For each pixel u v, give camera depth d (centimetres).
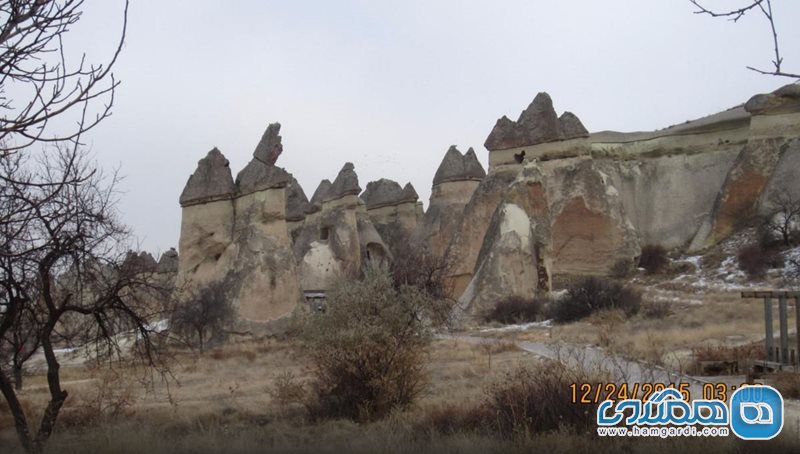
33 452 957
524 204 4112
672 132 5472
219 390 1794
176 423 1263
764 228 4103
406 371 1322
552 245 4272
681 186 5250
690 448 837
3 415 1416
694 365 1532
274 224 3778
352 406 1286
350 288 1369
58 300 1138
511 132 4822
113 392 1709
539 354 1991
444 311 2609
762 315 2581
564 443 884
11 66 404
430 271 3525
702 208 5138
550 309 3531
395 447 934
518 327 3241
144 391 1794
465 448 897
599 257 4512
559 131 4722
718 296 3344
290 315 3616
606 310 3119
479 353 2170
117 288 1064
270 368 2256
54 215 740
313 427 1157
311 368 1803
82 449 972
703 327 2425
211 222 3856
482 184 4775
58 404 1030
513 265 3881
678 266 4294
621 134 5916
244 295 3578
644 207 5319
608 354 1454
